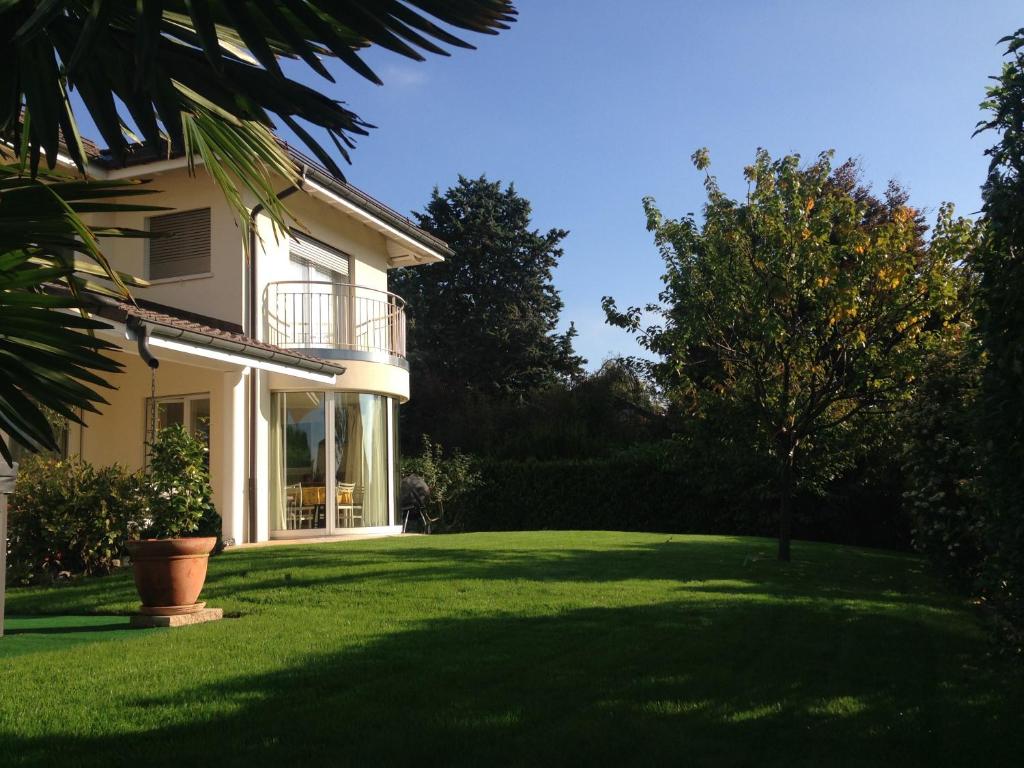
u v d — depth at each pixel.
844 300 12.03
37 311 3.13
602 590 9.21
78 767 3.89
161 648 6.46
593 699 5.07
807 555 14.29
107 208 3.22
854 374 12.41
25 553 10.69
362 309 18.30
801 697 5.23
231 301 15.23
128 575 10.48
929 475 10.05
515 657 6.06
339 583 9.49
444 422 35.16
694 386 13.27
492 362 39.25
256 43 2.50
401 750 4.12
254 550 12.80
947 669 6.11
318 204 17.06
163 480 8.11
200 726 4.48
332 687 5.28
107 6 2.41
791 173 12.74
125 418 15.68
